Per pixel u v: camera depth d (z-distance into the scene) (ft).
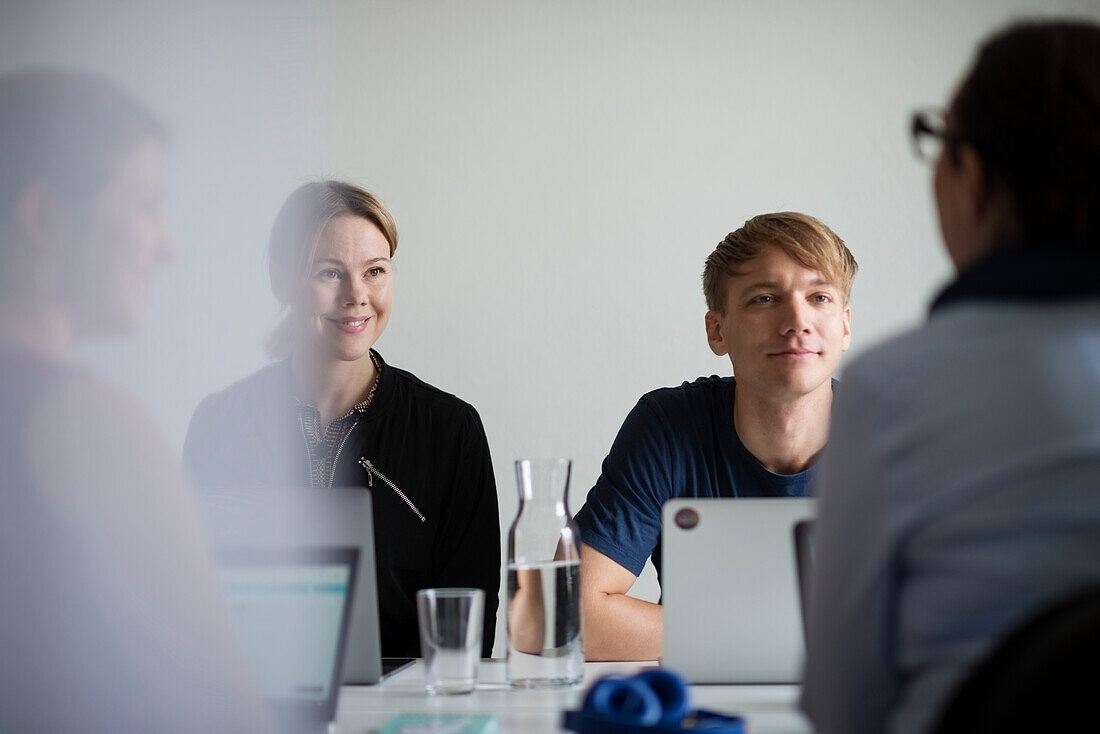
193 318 11.32
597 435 11.98
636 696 3.75
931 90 12.08
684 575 5.13
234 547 4.47
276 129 12.04
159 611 3.36
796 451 6.72
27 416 3.34
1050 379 2.86
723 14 12.18
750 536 5.12
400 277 12.16
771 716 4.35
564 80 12.21
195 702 3.41
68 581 3.31
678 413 6.93
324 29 12.22
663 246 12.08
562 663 4.96
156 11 11.75
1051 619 2.52
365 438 7.27
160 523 3.40
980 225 3.24
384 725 4.21
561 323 12.07
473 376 12.07
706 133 12.14
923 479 2.93
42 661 3.30
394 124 12.23
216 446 7.38
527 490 4.99
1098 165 3.04
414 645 7.01
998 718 2.47
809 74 12.15
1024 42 3.19
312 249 7.10
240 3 12.07
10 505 3.29
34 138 3.53
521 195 12.16
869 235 12.05
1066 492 2.77
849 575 3.12
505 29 12.24
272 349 7.58
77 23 11.30
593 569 6.61
